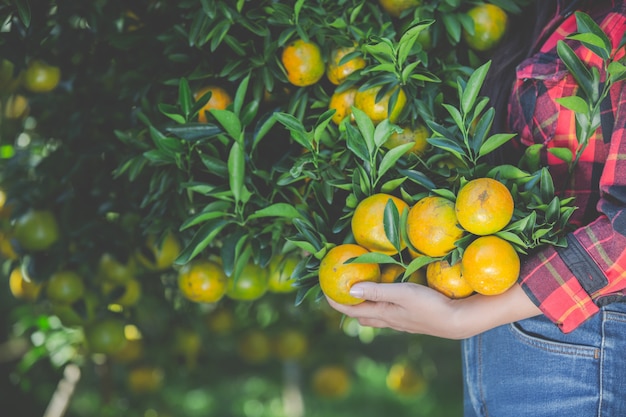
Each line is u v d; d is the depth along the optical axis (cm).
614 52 150
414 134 170
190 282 193
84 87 208
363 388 487
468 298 150
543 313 145
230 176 164
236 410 460
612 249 138
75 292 217
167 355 308
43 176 216
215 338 369
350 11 178
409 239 152
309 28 176
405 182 165
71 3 196
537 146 152
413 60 175
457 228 146
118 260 210
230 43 178
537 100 155
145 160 187
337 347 382
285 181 169
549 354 153
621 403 149
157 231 190
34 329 305
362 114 154
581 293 141
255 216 167
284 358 346
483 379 166
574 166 153
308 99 186
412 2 179
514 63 168
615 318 148
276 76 178
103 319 231
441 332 151
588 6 156
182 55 186
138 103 201
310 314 332
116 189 207
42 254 217
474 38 181
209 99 173
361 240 156
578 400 151
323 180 169
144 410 326
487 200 141
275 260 199
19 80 217
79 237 212
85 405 405
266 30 177
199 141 175
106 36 201
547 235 146
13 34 188
